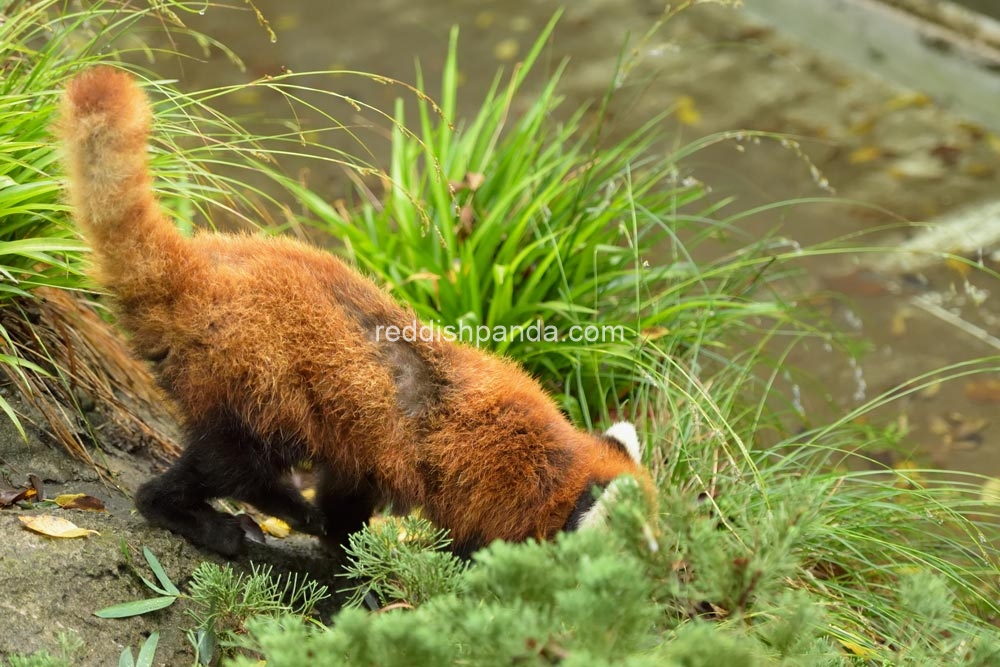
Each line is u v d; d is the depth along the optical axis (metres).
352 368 6.17
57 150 6.25
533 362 9.30
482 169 10.34
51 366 7.40
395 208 10.34
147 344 6.04
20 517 6.11
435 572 5.24
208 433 6.20
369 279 6.94
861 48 16.38
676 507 4.75
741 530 5.73
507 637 3.87
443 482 6.36
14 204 7.08
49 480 6.86
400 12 17.05
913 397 11.00
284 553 7.08
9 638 5.38
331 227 10.24
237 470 6.29
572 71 15.66
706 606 5.77
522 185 9.55
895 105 15.51
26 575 5.72
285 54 15.44
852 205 13.49
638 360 8.68
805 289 12.36
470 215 9.76
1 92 7.77
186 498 6.43
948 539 8.19
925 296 12.41
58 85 7.89
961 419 10.75
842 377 11.23
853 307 12.16
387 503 6.70
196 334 5.94
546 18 17.08
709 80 15.70
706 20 17.19
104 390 7.73
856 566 8.07
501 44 16.31
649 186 10.52
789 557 5.02
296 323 6.08
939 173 14.13
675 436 8.48
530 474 6.34
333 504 6.93
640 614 3.96
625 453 6.70
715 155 14.10
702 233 10.70
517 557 4.12
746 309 9.79
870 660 6.59
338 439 6.25
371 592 7.02
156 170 8.06
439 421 6.35
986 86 15.25
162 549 6.38
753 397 10.52
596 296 9.29
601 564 3.88
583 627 3.83
